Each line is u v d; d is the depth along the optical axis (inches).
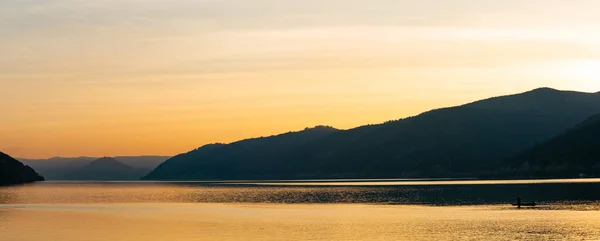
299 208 4589.1
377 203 5113.2
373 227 3056.1
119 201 6013.8
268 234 2812.5
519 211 3841.0
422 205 4714.6
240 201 5797.2
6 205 5226.4
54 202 5782.5
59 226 3208.7
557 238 2539.4
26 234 2832.2
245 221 3452.3
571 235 2620.6
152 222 3425.2
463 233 2738.7
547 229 2829.7
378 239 2610.7
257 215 3895.2
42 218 3735.2
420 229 2928.2
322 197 6363.2
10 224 3316.9
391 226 3085.6
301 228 3048.7
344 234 2787.9
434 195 6254.9
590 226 2923.2
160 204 5378.9
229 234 2822.3
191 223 3348.9
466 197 5693.9
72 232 2918.3
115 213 4170.8
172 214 4042.8
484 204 4633.4
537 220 3228.3
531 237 2576.3
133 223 3368.6
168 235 2792.8
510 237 2586.1
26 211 4399.6
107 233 2869.1
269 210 4382.4
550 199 4958.2
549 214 3563.0
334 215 3831.2
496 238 2564.0
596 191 6008.9
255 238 2677.2
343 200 5689.0
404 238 2625.5
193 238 2684.5
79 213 4178.2
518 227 2923.2
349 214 3900.1
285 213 4060.0
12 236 2755.9
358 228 3019.2
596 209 3880.4
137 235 2795.3
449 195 6171.3
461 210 4065.0
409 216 3654.0
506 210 3961.6
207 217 3759.8
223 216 3833.7
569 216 3415.4
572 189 6515.8
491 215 3595.0
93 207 4901.6
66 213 4188.0
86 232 2913.4
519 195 5708.7
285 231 2923.2
